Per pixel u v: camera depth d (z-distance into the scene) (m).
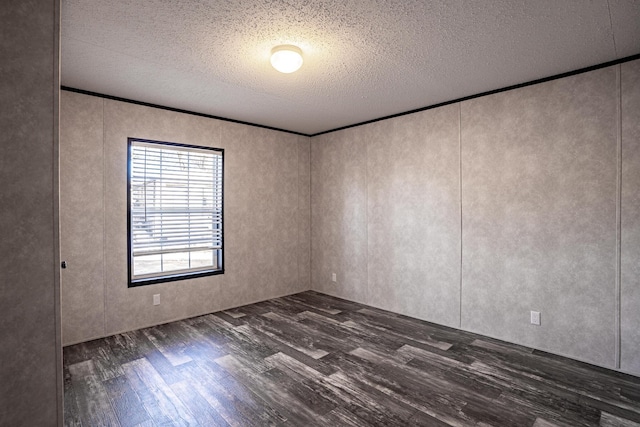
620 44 2.23
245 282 4.27
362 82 2.90
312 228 5.03
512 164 2.97
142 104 3.39
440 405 2.06
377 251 4.13
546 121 2.78
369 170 4.21
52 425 1.13
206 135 3.88
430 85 2.97
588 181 2.58
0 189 1.03
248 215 4.29
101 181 3.14
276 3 1.77
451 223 3.41
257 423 1.88
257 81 2.87
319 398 2.13
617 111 2.45
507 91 3.00
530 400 2.11
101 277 3.15
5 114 1.03
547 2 1.76
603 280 2.52
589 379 2.35
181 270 3.79
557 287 2.74
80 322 3.04
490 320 3.14
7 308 1.04
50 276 1.12
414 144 3.72
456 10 1.84
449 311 3.44
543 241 2.81
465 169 3.29
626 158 2.41
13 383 1.06
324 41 2.19
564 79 2.69
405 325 3.49
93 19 1.92
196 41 2.19
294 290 4.85
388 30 2.05
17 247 1.06
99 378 2.38
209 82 2.89
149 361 2.65
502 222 3.05
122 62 2.50
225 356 2.75
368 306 4.20
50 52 1.12
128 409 2.01
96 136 3.11
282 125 4.46
